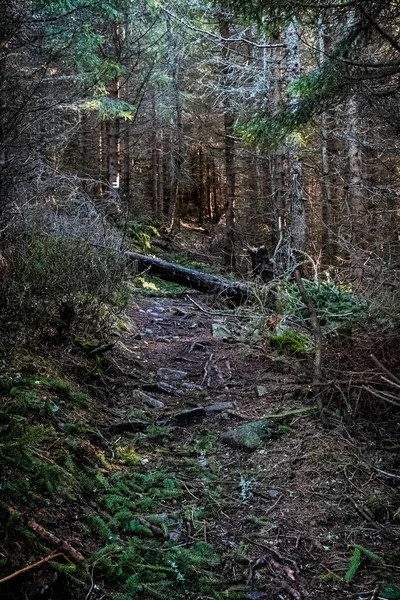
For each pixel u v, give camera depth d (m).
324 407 4.09
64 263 4.39
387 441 3.70
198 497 3.04
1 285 3.82
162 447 3.61
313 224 14.22
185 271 8.39
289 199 10.64
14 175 4.54
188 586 2.31
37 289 3.99
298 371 5.03
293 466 3.39
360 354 4.48
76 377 4.02
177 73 16.09
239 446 3.66
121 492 2.88
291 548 2.63
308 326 6.34
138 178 22.45
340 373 4.36
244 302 8.13
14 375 3.35
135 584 2.21
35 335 4.02
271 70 11.18
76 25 6.05
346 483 3.20
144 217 16.55
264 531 2.74
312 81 5.14
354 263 7.05
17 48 4.50
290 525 2.81
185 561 2.43
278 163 10.61
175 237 17.89
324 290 6.80
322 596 2.31
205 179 29.52
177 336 6.38
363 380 3.98
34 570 1.99
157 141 21.77
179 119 17.83
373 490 3.14
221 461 3.51
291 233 9.55
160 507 2.87
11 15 4.24
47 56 5.38
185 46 13.88
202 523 2.77
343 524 2.84
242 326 6.92
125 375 4.71
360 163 9.66
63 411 3.33
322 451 3.52
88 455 3.07
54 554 2.11
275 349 5.81
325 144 13.57
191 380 4.96
